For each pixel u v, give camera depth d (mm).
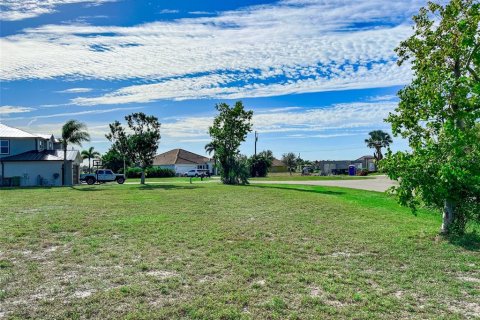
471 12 10039
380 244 9539
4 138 40750
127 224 12508
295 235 10734
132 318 5148
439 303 5730
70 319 5148
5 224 12477
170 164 93500
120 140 45219
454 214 10188
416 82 11172
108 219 13633
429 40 10938
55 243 9703
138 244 9578
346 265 7699
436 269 7453
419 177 9703
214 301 5738
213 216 14461
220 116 40031
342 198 22062
